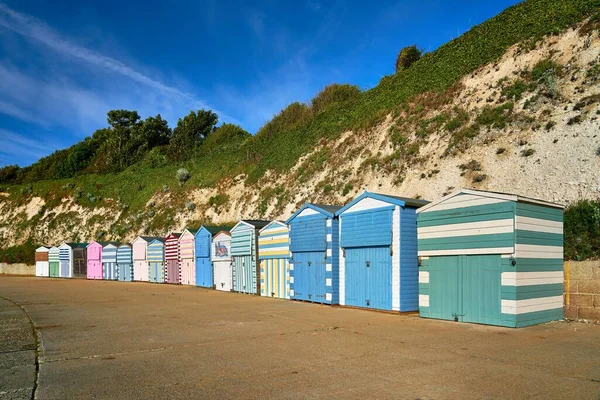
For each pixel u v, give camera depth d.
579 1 21.28
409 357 7.67
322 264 15.87
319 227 15.98
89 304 17.23
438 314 11.78
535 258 10.70
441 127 21.58
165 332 10.58
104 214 47.84
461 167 18.55
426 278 12.15
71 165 66.00
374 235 13.80
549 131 16.75
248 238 20.92
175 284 29.00
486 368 6.86
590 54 18.09
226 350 8.52
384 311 13.43
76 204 52.22
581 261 11.20
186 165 46.09
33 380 6.70
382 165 22.81
